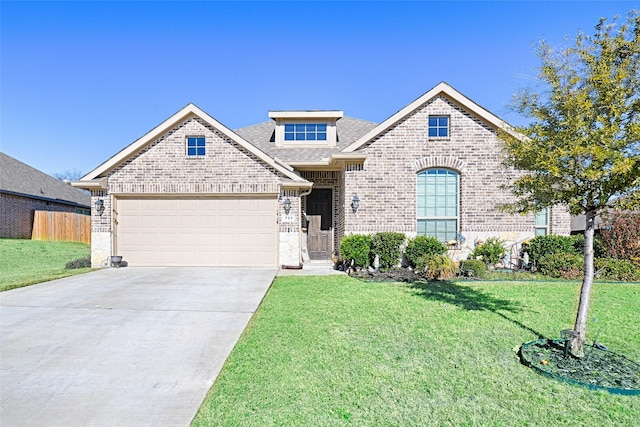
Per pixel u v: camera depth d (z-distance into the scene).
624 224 11.80
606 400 3.99
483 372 4.65
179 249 14.08
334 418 3.61
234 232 14.03
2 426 3.50
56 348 5.50
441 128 13.97
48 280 10.98
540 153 5.12
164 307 7.82
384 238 12.84
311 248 16.00
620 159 4.50
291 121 16.95
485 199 13.72
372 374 4.56
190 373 4.66
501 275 11.75
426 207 13.95
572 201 5.16
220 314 7.26
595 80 4.77
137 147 13.86
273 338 5.81
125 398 4.04
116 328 6.42
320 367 4.75
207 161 13.95
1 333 6.15
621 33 4.89
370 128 18.91
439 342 5.66
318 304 7.99
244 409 3.77
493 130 13.78
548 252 12.34
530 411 3.76
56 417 3.66
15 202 24.03
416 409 3.78
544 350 5.29
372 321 6.72
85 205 32.06
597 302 8.22
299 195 14.03
